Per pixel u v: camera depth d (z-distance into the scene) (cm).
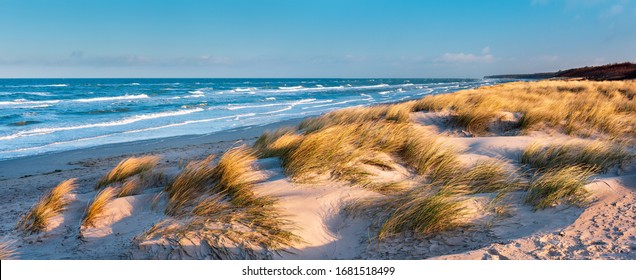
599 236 432
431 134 1002
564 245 418
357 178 627
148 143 1572
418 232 498
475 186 635
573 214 504
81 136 1800
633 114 1218
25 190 825
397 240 491
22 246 520
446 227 502
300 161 659
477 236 480
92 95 5847
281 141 797
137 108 3400
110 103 4075
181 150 1320
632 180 591
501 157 799
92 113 2948
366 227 520
